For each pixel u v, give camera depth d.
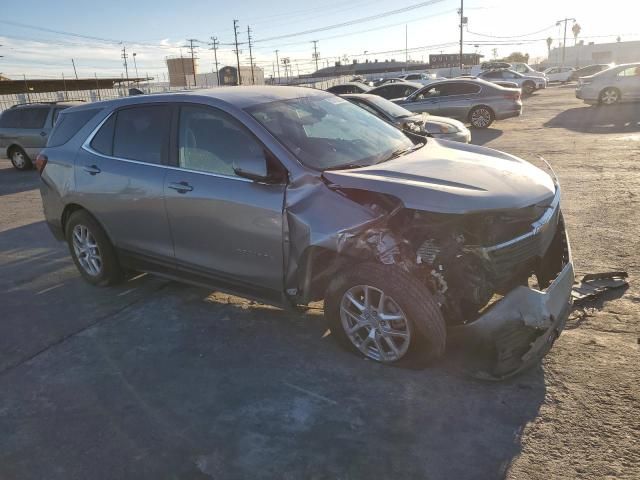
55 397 3.29
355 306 3.39
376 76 66.31
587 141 11.48
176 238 4.09
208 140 3.89
